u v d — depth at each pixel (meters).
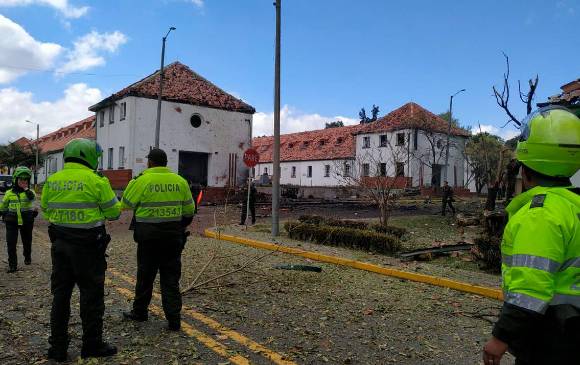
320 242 12.97
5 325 5.47
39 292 7.09
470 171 51.09
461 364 4.69
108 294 6.99
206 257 10.64
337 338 5.35
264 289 7.60
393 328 5.81
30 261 9.45
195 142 35.16
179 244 5.42
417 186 45.69
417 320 6.19
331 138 58.75
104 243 4.57
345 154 53.28
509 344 2.11
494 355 2.13
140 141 33.12
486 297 7.62
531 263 2.06
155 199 5.30
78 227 4.41
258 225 17.83
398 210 25.89
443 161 48.72
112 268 9.09
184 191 5.48
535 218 2.12
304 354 4.80
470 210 25.28
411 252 11.05
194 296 7.04
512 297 2.08
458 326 5.98
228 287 7.68
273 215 14.68
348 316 6.25
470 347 5.19
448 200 22.61
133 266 9.30
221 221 19.66
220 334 5.32
